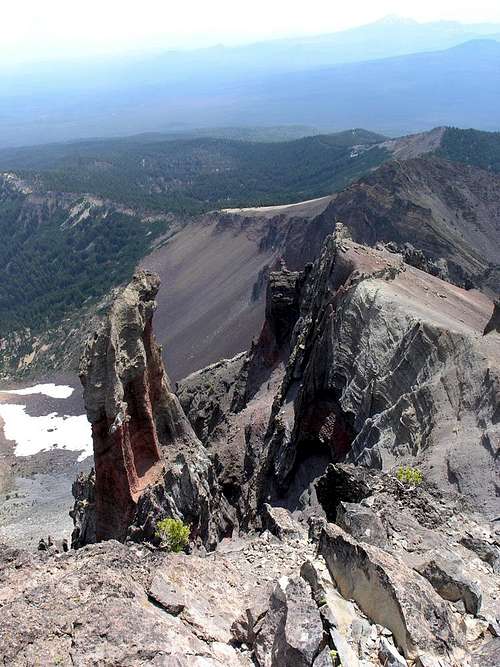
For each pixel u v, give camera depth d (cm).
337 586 1878
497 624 1792
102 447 4409
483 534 2594
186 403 9631
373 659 1578
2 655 1485
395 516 2481
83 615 1616
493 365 4134
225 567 2323
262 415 7575
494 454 3388
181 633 1656
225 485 7112
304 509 5172
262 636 1692
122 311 4381
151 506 4206
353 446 5084
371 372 5584
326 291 7350
